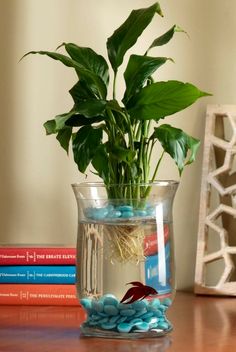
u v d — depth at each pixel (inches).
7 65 81.0
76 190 59.2
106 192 58.6
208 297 75.4
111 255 57.0
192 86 56.2
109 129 59.7
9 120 81.0
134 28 59.9
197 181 79.5
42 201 80.7
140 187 57.8
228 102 79.3
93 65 61.1
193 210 79.7
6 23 80.8
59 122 53.8
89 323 58.5
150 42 79.6
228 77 79.3
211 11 79.3
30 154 80.8
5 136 81.0
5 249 71.9
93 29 80.0
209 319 64.1
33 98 80.7
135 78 58.8
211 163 77.5
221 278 75.4
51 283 71.4
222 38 79.3
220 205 76.1
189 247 79.7
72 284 71.1
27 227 80.9
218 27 79.3
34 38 80.6
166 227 58.2
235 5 79.0
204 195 77.0
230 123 78.4
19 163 81.0
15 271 71.7
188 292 78.7
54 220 80.6
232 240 78.4
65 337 57.6
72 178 80.3
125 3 79.9
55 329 60.7
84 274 58.2
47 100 80.5
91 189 58.3
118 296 56.7
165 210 58.2
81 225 58.9
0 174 81.0
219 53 79.3
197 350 52.7
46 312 68.3
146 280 56.8
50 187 80.6
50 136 80.4
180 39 79.7
